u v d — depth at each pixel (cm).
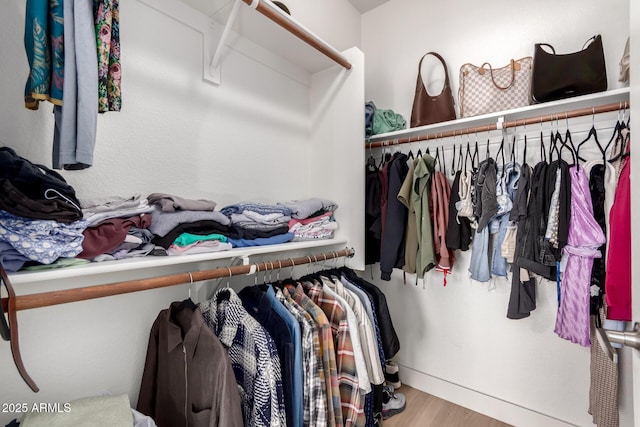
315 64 168
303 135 175
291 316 102
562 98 136
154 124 110
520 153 162
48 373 86
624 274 111
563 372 152
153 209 93
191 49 121
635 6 54
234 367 96
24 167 66
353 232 161
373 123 191
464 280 180
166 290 112
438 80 194
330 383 107
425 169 164
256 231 118
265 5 112
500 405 167
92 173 95
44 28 61
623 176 115
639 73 52
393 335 144
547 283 155
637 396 52
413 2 206
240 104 140
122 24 101
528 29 162
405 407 178
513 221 147
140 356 105
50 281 87
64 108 63
